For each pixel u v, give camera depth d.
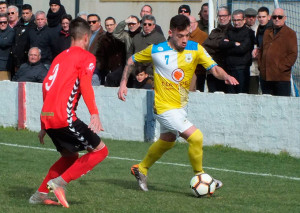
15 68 37.56
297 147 26.16
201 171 18.44
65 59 15.57
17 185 18.92
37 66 34.81
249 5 37.00
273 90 29.06
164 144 18.61
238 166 24.12
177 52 18.12
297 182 20.94
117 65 32.56
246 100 27.39
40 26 35.78
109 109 31.48
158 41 30.56
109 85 32.47
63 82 15.34
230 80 17.89
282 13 28.33
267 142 26.92
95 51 33.38
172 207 16.19
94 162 15.68
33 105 33.72
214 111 28.33
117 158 25.45
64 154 16.22
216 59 30.03
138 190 18.67
